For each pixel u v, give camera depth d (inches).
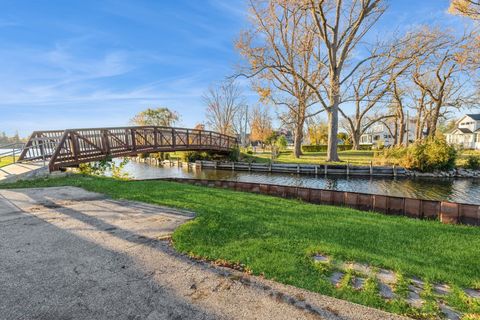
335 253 121.1
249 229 153.0
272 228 156.6
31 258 111.2
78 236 137.9
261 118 1935.3
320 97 843.4
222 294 86.5
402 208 268.2
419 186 569.3
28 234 140.3
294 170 788.6
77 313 75.7
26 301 81.2
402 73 856.9
